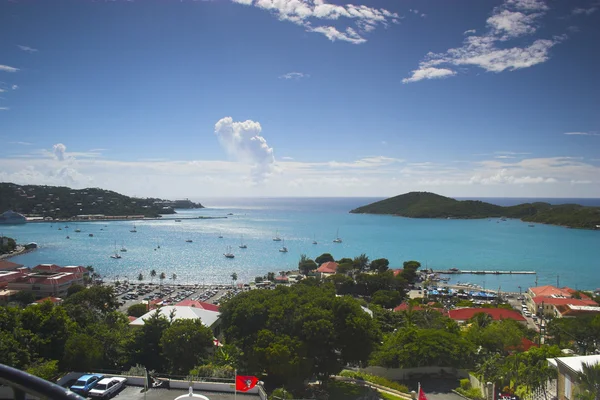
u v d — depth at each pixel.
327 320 54.41
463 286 182.25
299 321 54.34
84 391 40.47
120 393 41.06
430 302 144.12
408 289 174.62
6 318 49.78
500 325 79.12
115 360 53.62
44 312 53.41
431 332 70.31
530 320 122.06
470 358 66.56
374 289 160.25
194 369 49.91
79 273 157.12
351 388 55.34
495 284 195.62
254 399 40.66
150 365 55.00
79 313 64.56
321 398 49.50
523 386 52.00
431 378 64.50
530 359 58.41
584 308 113.56
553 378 48.38
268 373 52.81
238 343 55.59
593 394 38.22
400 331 75.00
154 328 57.03
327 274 193.38
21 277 140.88
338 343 55.88
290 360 49.41
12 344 44.88
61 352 50.09
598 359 44.03
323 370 55.66
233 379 46.28
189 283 181.88
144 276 193.25
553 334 86.75
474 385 58.69
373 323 59.44
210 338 56.12
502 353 72.88
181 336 53.19
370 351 56.59
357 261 196.00
